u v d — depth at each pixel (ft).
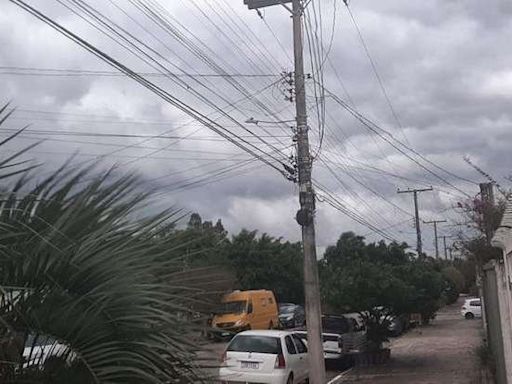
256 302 101.71
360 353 74.08
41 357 11.57
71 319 11.16
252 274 152.35
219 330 12.62
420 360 75.72
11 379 11.14
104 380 10.98
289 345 52.37
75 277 11.30
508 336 38.50
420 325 136.36
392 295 73.26
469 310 163.84
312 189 58.54
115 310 11.31
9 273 11.16
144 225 12.50
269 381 49.32
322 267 101.04
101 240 11.73
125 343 11.34
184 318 12.37
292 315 129.70
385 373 66.95
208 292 13.10
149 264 12.10
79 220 11.70
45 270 11.16
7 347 11.01
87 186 12.15
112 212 12.17
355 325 79.71
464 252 91.25
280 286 156.97
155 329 11.48
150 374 11.32
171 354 11.91
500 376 48.11
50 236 11.37
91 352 11.19
